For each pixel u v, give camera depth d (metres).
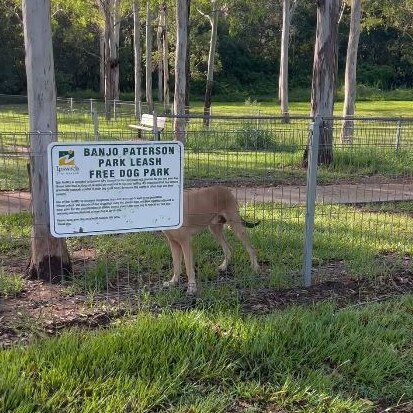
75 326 3.06
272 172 6.18
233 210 4.00
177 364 2.65
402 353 2.98
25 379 2.45
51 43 3.73
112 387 2.46
